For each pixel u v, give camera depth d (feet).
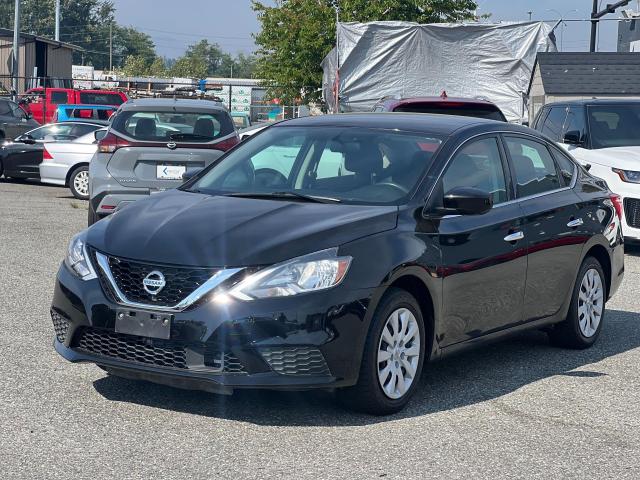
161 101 40.37
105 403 18.56
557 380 21.72
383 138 21.50
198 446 16.42
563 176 24.56
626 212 40.40
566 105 46.55
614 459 16.62
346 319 17.35
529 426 18.30
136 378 17.76
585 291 24.76
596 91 71.51
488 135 22.27
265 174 21.52
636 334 26.81
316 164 21.18
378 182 20.25
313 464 15.76
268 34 134.51
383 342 18.25
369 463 15.92
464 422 18.39
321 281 17.28
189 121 39.55
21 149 67.97
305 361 17.16
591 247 24.66
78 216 49.55
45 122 112.47
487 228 20.83
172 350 17.29
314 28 128.67
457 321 20.12
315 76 130.41
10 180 72.79
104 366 18.06
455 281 19.83
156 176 38.75
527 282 22.18
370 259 17.92
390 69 70.90
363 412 18.43
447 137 21.36
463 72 71.41
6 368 20.77
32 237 40.91
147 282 17.43
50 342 23.11
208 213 19.01
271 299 16.98
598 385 21.42
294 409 18.63
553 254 23.00
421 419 18.45
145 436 16.83
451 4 126.62
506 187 22.15
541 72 72.18
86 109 106.22
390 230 18.72
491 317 21.18
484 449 16.88
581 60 72.54
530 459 16.48
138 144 38.63
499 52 71.15
